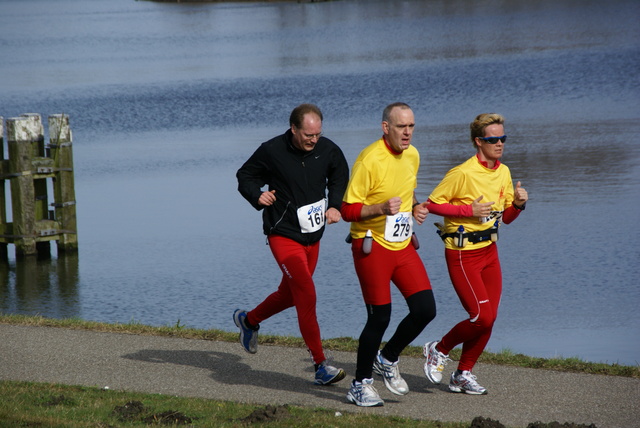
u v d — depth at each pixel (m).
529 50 124.19
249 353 18.59
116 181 54.50
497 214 15.87
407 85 96.12
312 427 13.91
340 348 19.02
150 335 19.98
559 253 36.59
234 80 107.94
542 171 50.84
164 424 13.94
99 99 94.50
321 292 33.16
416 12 199.25
